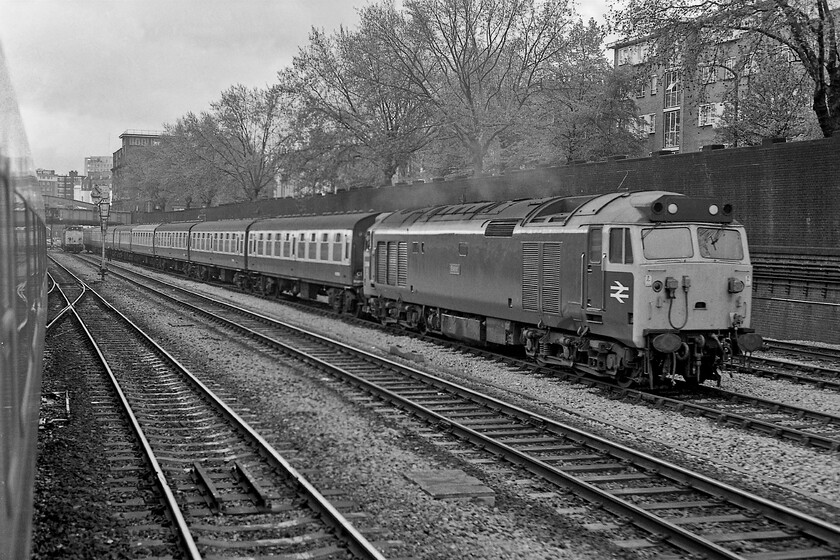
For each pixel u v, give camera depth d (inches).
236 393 536.7
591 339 557.0
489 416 458.6
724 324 517.7
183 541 256.2
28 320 221.8
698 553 252.5
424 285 804.6
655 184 874.1
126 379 590.6
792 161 753.6
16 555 146.3
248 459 373.1
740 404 494.3
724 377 589.3
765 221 780.6
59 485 327.0
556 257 581.6
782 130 1280.8
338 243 1083.9
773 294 781.9
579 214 566.3
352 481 331.6
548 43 1455.5
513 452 361.1
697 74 948.0
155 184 3216.0
